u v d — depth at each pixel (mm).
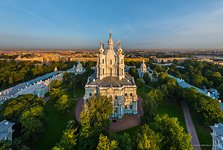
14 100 97688
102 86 110188
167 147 62438
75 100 137625
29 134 75688
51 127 95688
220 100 123812
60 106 109062
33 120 77312
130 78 136375
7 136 74250
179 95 127062
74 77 176250
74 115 110562
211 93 147500
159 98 118750
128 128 95062
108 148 58375
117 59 125312
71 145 65688
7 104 99125
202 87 172125
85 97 113125
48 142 82250
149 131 61625
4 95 130375
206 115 92250
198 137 86062
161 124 65938
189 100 113375
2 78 193125
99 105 85438
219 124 75312
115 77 126500
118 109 107562
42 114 88188
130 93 113250
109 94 107188
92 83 116188
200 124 98438
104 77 125938
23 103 96062
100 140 60094
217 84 173125
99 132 72375
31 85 153000
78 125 90125
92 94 112875
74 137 69250
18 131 86000
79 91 160375
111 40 128250
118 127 96188
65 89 166125
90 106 83250
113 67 126625
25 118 79938
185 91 122000
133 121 103375
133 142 62031
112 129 93812
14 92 135750
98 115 77625
